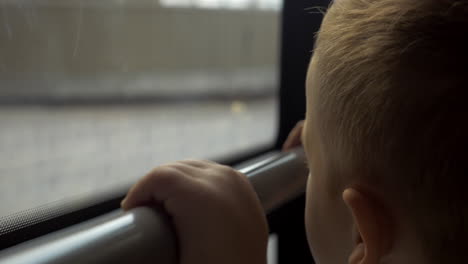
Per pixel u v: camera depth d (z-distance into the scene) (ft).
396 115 0.85
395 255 0.94
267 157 1.58
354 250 1.02
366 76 0.90
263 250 1.13
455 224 0.85
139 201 1.06
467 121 0.79
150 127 5.35
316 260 1.26
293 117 2.74
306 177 1.61
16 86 4.56
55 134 4.75
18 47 2.54
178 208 1.01
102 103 5.32
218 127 5.30
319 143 1.11
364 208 0.94
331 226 1.14
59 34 2.83
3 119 4.76
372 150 0.91
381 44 0.88
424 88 0.82
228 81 6.08
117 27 4.74
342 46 0.98
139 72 5.59
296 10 2.58
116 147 4.56
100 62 4.39
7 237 1.42
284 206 2.55
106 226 0.85
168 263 0.94
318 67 1.08
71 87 4.74
